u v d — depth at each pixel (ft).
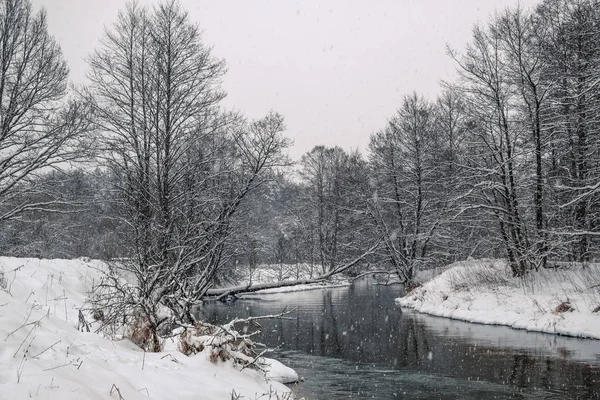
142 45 62.23
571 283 61.82
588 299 55.26
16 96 57.62
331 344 52.39
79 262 54.85
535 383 34.32
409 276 100.99
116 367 17.79
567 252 70.85
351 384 35.35
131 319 27.84
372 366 41.50
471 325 62.08
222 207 61.26
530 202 76.79
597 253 69.10
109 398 13.64
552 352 43.60
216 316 73.36
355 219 112.78
